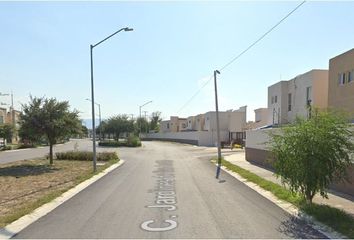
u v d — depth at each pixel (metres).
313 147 8.89
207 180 16.25
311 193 9.59
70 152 32.16
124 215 9.11
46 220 8.64
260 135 23.48
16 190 13.98
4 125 54.06
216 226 7.96
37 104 25.09
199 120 74.25
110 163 25.73
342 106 22.73
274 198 11.45
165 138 92.12
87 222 8.41
